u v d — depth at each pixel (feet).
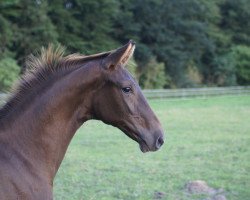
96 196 25.23
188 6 151.74
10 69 88.12
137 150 40.70
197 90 119.55
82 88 12.12
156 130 12.22
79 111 12.27
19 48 100.01
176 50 145.79
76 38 113.60
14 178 11.21
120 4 131.64
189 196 25.58
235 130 54.65
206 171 32.07
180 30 149.59
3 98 12.44
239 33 178.19
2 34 95.96
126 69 12.30
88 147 42.04
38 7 103.96
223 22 178.70
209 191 26.78
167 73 143.33
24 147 11.76
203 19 163.73
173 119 66.03
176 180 29.19
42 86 12.30
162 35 140.26
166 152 39.73
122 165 33.83
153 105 90.53
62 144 12.23
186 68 151.43
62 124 12.14
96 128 56.54
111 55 11.93
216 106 90.48
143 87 127.75
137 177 29.89
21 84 12.41
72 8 118.83
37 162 11.77
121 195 25.49
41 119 11.98
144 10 137.28
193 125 59.16
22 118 12.01
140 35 139.85
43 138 11.94
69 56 12.73
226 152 39.83
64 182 28.25
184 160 36.14
